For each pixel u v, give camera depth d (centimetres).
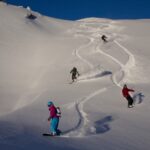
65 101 2267
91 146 1151
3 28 5528
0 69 3903
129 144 1227
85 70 3338
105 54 3831
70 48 4362
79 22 6406
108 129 1480
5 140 1115
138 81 2912
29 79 3544
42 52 4403
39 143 1123
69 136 1317
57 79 3203
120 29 5381
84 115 1802
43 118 1712
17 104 2839
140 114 1867
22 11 6638
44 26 6100
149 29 5228
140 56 3594
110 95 2409
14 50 4578
